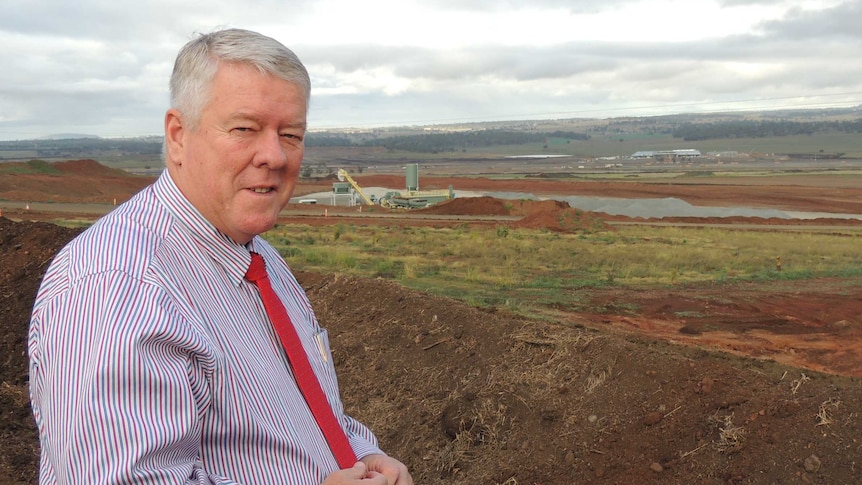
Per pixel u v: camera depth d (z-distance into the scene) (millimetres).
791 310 14648
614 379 6707
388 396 8039
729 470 5418
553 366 7207
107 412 1383
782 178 116312
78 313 1457
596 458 5973
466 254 22938
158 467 1421
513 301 14195
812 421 5582
